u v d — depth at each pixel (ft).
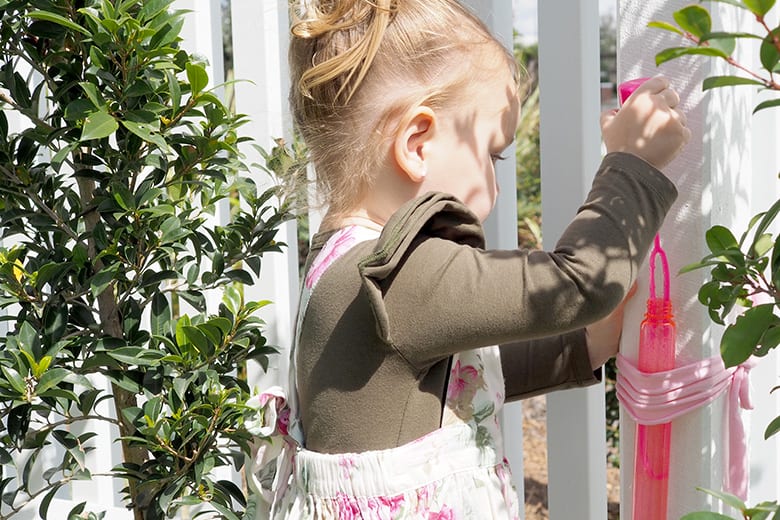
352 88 3.75
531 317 3.26
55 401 4.44
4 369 3.95
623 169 3.39
